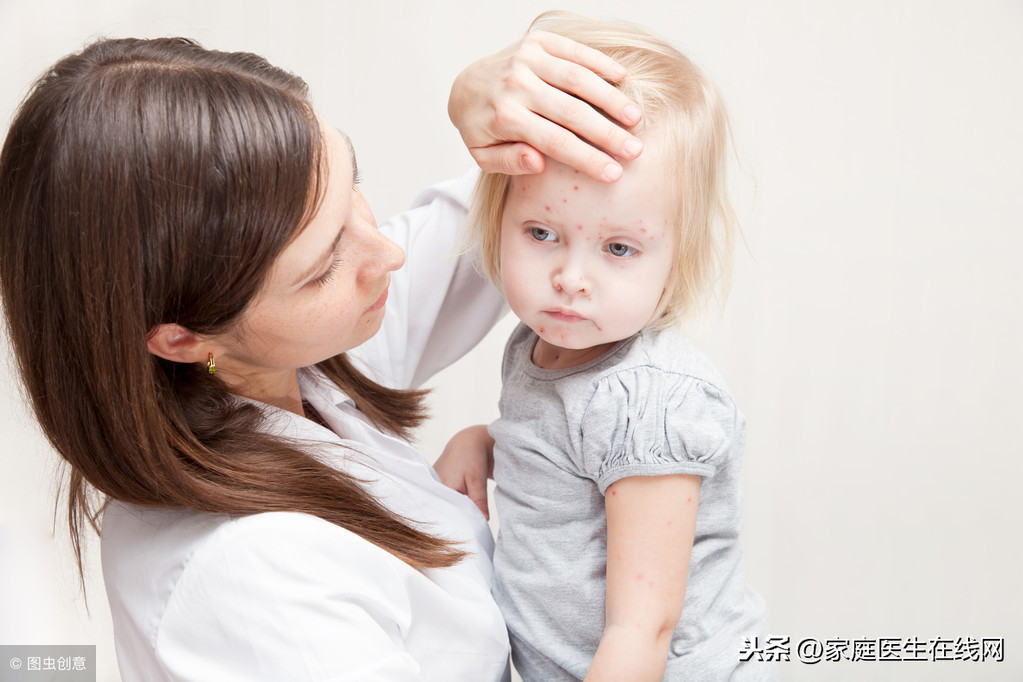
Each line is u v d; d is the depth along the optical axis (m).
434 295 0.99
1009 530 1.81
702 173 0.75
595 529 0.79
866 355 1.77
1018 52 1.65
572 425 0.78
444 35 1.66
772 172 1.71
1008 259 1.72
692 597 0.82
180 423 0.65
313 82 1.66
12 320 0.63
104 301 0.58
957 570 1.83
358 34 1.65
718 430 0.74
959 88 1.67
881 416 1.79
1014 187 1.70
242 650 0.60
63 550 1.61
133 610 0.66
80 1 1.53
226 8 1.61
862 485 1.82
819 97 1.69
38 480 1.60
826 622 1.86
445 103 1.68
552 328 0.76
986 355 1.76
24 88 1.43
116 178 0.56
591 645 0.79
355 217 0.67
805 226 1.73
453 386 1.79
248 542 0.62
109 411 0.61
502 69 0.72
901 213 1.72
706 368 0.78
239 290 0.60
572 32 0.80
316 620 0.60
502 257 0.77
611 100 0.68
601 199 0.70
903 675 1.80
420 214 1.01
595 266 0.73
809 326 1.77
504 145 0.72
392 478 0.81
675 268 0.77
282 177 0.58
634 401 0.75
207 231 0.58
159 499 0.65
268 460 0.68
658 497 0.73
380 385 0.95
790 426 1.81
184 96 0.58
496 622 0.79
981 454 1.79
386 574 0.68
